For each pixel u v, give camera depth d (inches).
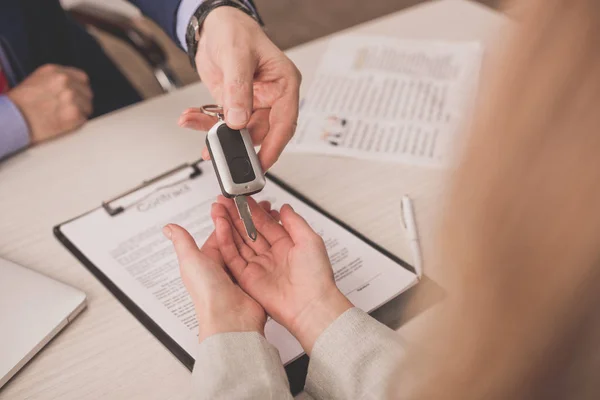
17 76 46.9
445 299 13.5
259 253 27.7
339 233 31.2
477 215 10.7
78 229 32.5
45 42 48.4
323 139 38.2
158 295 28.6
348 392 22.4
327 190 34.7
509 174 10.2
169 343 26.4
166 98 43.1
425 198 33.8
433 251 12.6
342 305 24.6
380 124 39.3
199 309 25.2
